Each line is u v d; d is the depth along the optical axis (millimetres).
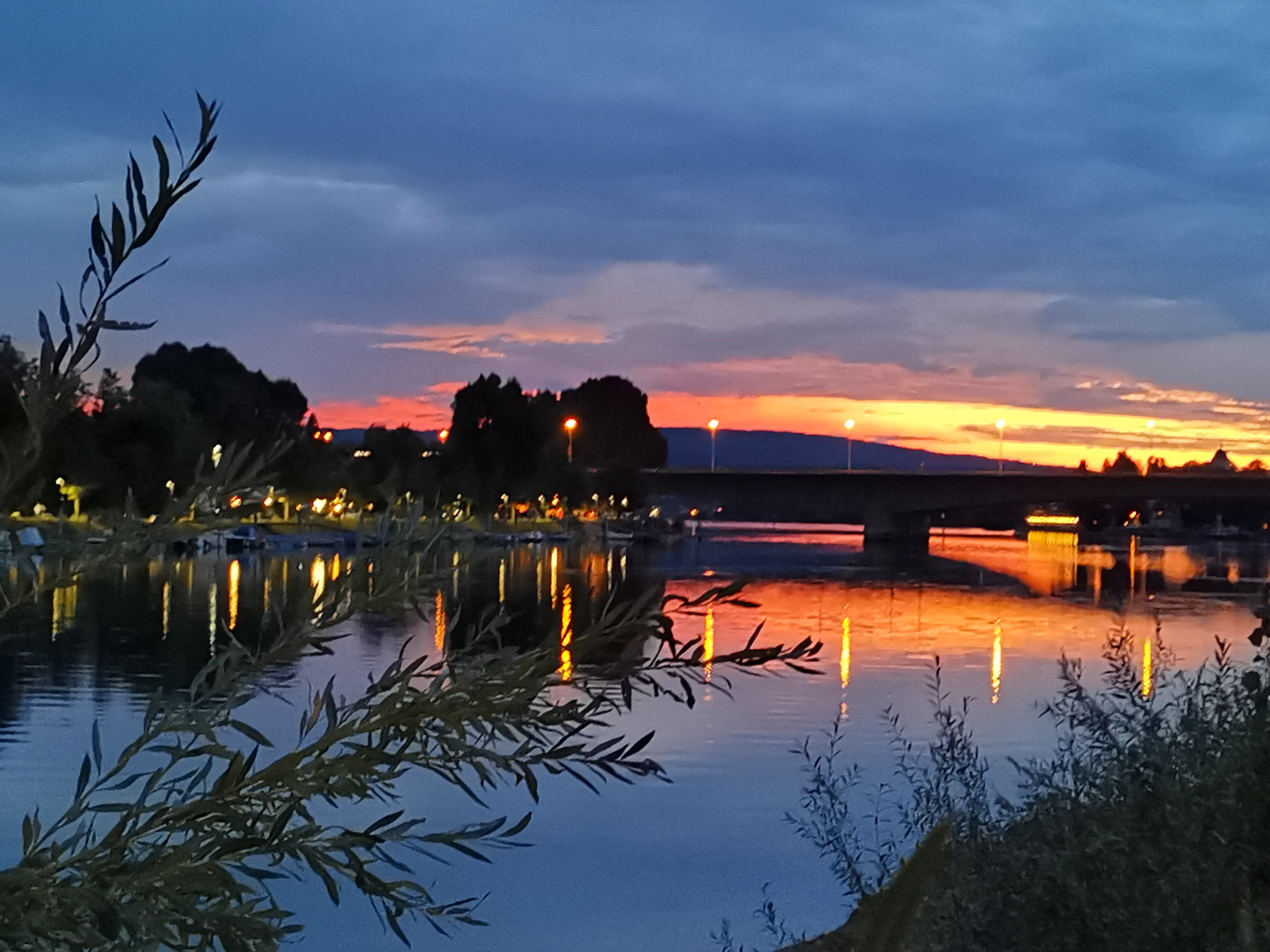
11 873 1560
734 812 12398
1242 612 43406
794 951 7688
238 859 1706
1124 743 5996
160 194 1515
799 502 108188
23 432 1518
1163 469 110250
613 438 139375
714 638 21969
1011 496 106188
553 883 10070
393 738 1800
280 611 1904
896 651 29547
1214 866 4609
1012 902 4965
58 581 1688
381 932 8531
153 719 1850
